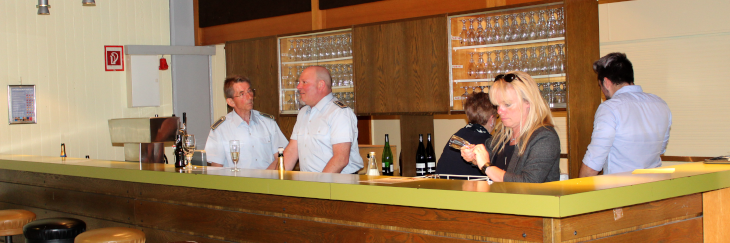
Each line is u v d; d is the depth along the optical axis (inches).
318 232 96.3
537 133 86.6
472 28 145.5
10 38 194.4
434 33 150.9
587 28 134.7
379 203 86.7
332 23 179.5
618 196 75.4
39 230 115.6
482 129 114.3
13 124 195.5
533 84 89.5
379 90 163.9
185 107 226.2
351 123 128.7
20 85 196.1
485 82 143.9
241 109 151.8
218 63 233.0
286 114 186.1
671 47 161.6
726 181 93.0
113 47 215.5
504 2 142.0
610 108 106.7
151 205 123.9
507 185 80.5
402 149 162.1
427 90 153.3
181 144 128.0
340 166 125.9
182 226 118.0
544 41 132.4
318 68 133.0
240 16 205.9
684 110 161.2
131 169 125.4
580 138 131.3
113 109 216.8
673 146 164.4
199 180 112.3
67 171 140.0
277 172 111.4
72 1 207.2
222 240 110.8
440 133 205.5
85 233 108.9
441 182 87.0
